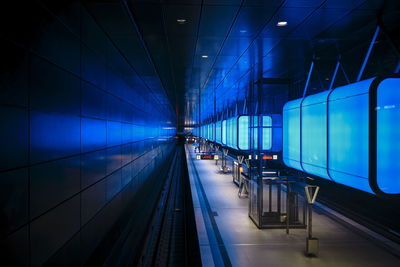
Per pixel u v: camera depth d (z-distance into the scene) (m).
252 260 6.39
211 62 10.45
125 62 9.46
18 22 3.11
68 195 4.59
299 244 7.29
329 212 10.04
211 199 12.04
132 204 10.93
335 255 6.63
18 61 3.12
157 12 5.90
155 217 11.64
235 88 17.08
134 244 8.23
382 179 5.36
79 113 5.15
